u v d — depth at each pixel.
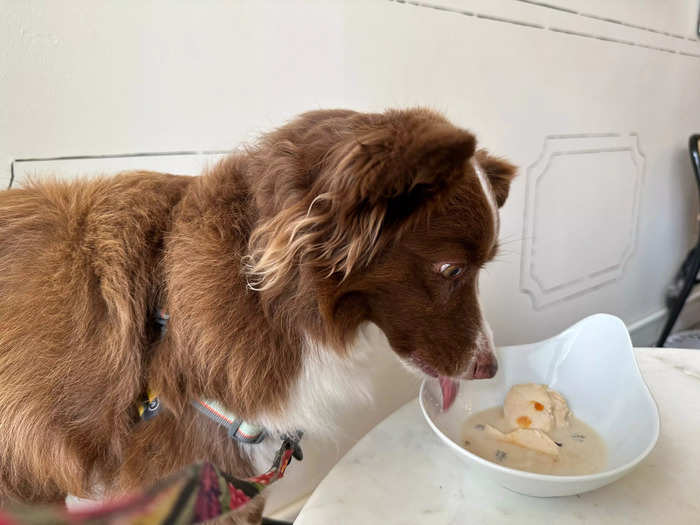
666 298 3.27
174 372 0.78
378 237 0.78
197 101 1.17
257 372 0.79
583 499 0.88
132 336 0.76
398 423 1.11
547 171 2.10
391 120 0.79
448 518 0.86
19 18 0.93
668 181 2.93
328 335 0.85
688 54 2.73
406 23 1.47
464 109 1.70
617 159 2.47
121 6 1.03
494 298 2.02
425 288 0.88
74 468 0.75
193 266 0.77
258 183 0.81
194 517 0.50
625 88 2.38
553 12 1.88
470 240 0.85
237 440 0.86
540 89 1.94
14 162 0.98
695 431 1.04
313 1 1.28
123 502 0.46
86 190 0.82
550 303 2.35
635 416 0.96
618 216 2.62
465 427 1.08
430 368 0.96
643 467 0.95
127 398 0.76
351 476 0.95
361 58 1.41
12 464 0.75
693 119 2.97
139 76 1.08
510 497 0.90
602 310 2.75
